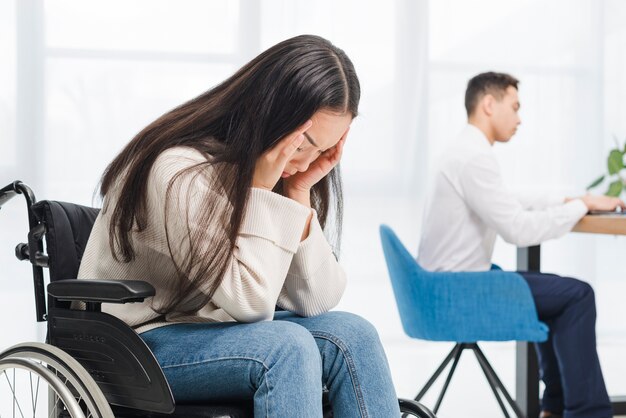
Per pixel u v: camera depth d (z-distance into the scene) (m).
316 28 3.84
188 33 3.71
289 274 1.45
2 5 3.53
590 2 4.13
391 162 3.91
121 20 3.65
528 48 4.08
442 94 3.97
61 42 3.59
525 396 2.65
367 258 3.88
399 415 1.37
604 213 2.61
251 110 1.31
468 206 2.64
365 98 3.90
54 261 1.42
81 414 1.23
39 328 3.46
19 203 3.49
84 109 3.61
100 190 1.41
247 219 1.29
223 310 1.40
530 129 4.11
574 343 2.43
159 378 1.22
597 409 2.44
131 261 1.35
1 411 2.75
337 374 1.35
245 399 1.30
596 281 4.21
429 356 3.81
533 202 3.00
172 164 1.28
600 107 4.13
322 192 1.57
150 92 3.67
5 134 3.54
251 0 3.76
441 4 3.97
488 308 2.35
